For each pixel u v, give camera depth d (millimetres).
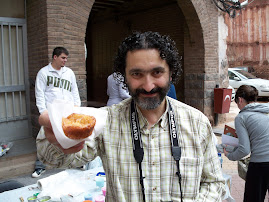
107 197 1356
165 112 1335
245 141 2814
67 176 2418
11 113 5508
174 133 1324
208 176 1420
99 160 3059
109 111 1382
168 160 1303
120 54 1312
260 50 18328
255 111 2865
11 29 5410
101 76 12406
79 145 1026
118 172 1297
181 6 7270
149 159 1299
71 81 4438
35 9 5156
